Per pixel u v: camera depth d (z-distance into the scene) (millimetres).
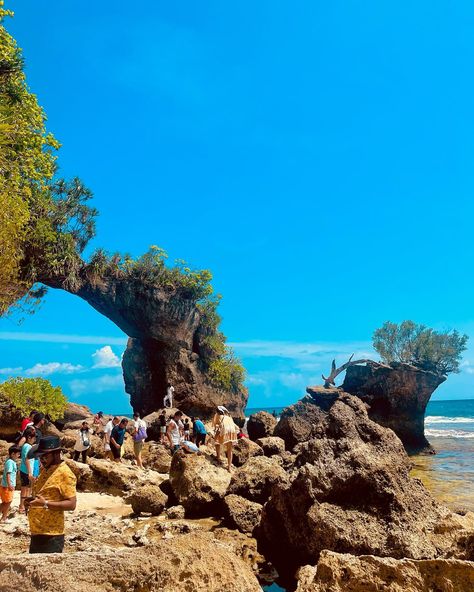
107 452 17719
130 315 34219
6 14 20219
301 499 7363
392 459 7875
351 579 4641
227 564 4586
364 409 9133
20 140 20969
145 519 10031
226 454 15672
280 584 6793
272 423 30328
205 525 9539
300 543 7312
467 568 4469
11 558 4055
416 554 6387
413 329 40312
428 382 35469
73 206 30578
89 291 32688
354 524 7000
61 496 5152
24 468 10578
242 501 9430
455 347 39062
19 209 16984
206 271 36312
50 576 3904
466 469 21078
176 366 36281
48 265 28531
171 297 34906
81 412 29594
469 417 79812
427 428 55844
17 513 10570
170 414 27438
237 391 39125
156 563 4301
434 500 7750
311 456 8172
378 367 35656
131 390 38188
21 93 20797
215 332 38969
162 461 17219
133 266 34344
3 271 18062
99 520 9875
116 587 4055
